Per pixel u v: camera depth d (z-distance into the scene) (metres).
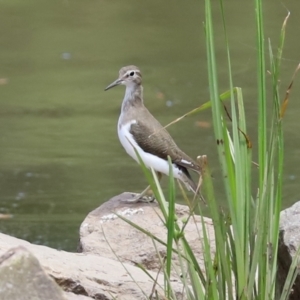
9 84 20.73
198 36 24.41
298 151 16.25
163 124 17.73
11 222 13.27
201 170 5.30
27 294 4.59
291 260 6.57
